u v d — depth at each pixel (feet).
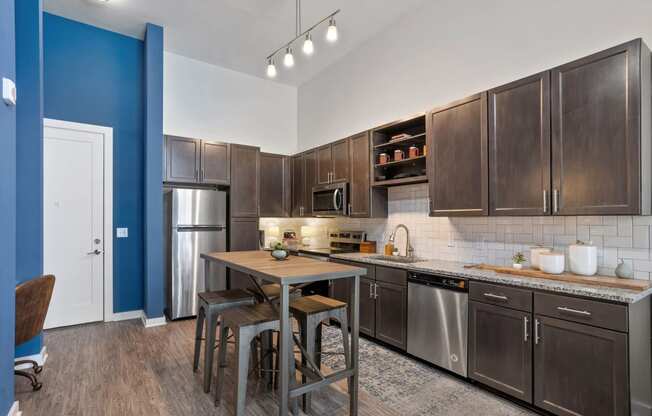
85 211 12.69
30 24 9.05
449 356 8.46
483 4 10.02
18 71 8.96
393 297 10.06
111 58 13.25
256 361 8.55
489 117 8.53
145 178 13.08
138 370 8.80
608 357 5.84
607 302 5.88
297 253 14.85
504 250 9.42
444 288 8.63
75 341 10.83
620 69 6.37
